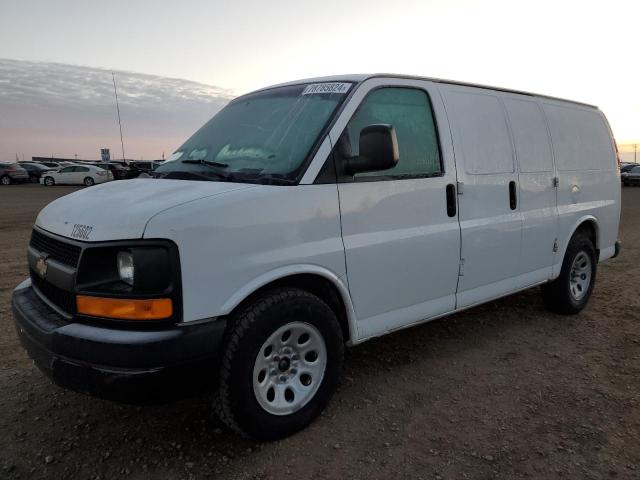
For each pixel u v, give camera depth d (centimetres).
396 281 345
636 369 399
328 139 311
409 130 359
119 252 256
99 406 338
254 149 332
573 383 375
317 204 301
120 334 246
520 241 442
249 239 273
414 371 393
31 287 328
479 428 314
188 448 292
